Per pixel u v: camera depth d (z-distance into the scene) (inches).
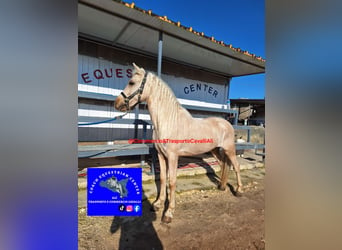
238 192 88.5
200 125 74.4
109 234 56.6
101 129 135.0
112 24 102.7
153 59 155.0
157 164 121.8
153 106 65.0
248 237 58.1
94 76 131.3
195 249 51.7
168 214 63.8
